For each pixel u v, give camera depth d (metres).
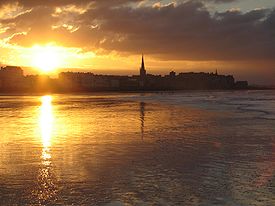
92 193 13.04
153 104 88.12
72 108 74.06
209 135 28.73
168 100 114.56
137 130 32.81
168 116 49.97
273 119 43.12
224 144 23.95
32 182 14.48
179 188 13.55
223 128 33.78
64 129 34.28
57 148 22.84
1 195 12.85
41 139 27.17
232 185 13.87
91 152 21.25
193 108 68.94
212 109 64.75
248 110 60.72
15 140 26.72
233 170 16.33
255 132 30.36
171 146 23.30
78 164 17.84
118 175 15.53
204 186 13.78
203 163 17.83
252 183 14.12
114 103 96.88
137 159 18.97
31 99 140.88
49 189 13.52
